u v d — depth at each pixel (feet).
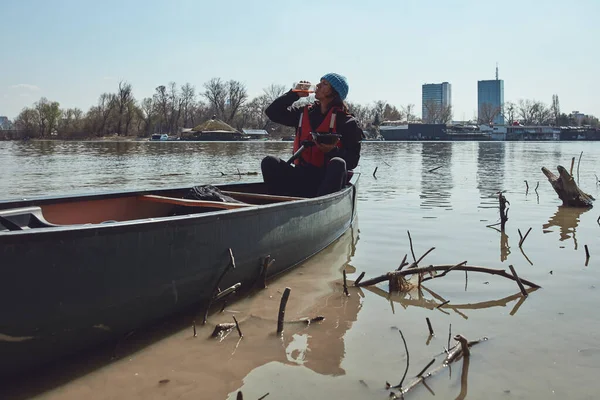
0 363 8.47
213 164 73.36
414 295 13.75
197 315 12.09
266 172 19.80
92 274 9.15
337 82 18.92
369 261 17.13
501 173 53.83
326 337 10.98
